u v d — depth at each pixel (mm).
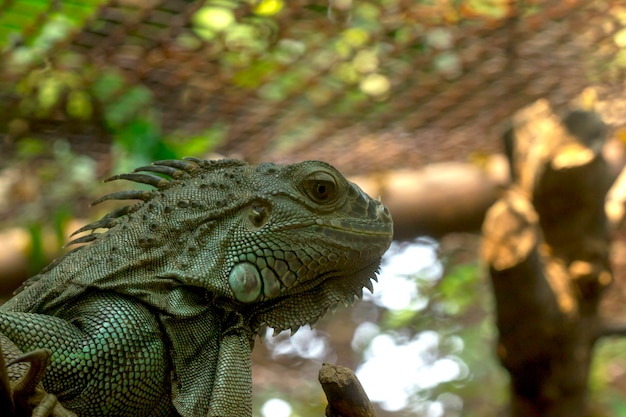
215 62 6793
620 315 10383
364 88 7406
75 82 6797
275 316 3600
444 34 6914
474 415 12711
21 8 5887
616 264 9578
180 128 7621
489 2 6602
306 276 3570
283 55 6840
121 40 6379
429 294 12977
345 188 3672
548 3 6625
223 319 3484
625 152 7793
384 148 8414
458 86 7613
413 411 13398
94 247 3545
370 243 3656
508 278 5938
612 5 6672
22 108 7062
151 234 3510
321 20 6484
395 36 6867
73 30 6215
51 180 7934
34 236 7461
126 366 3266
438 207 8477
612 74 7594
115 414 3293
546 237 6168
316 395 11586
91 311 3336
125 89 6918
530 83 7676
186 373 3375
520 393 6387
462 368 13344
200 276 3447
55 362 3184
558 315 6066
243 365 3418
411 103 7781
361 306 12984
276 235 3537
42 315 3262
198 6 6113
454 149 8531
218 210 3584
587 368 6293
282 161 8430
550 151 5898
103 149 7836
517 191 6145
